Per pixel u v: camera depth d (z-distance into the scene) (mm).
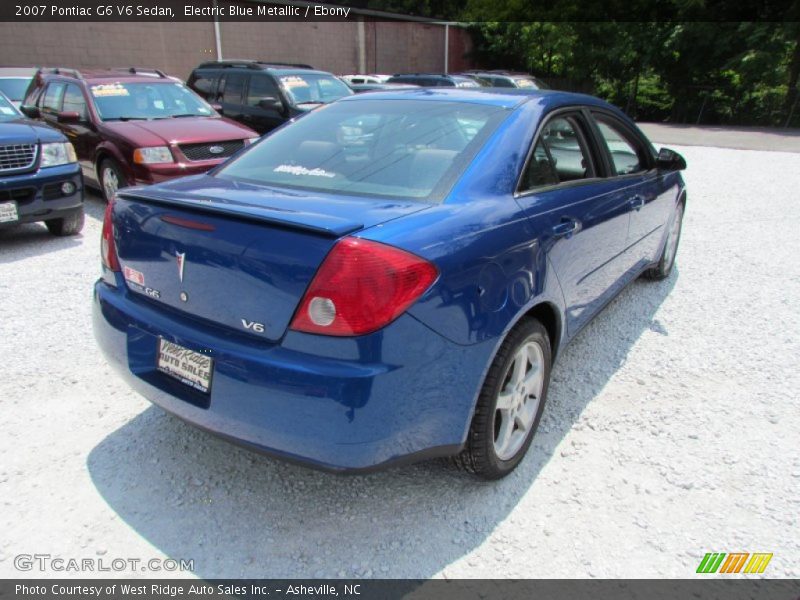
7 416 2955
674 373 3543
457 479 2590
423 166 2502
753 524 2350
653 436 2914
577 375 3504
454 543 2240
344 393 1842
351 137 2846
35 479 2521
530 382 2611
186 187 2539
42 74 8781
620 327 4188
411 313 1904
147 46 19000
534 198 2613
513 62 30484
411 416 1986
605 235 3242
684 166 4105
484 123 2725
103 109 7309
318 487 2531
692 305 4605
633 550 2215
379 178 2480
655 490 2533
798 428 2992
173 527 2289
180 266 2186
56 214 5840
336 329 1853
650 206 4043
